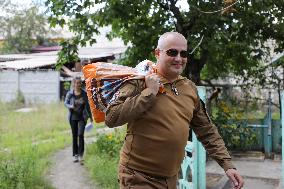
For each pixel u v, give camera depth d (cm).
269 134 1017
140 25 963
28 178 707
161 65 339
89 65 351
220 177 810
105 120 329
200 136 374
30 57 2970
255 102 1130
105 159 884
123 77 336
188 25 899
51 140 1254
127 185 339
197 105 364
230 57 1020
